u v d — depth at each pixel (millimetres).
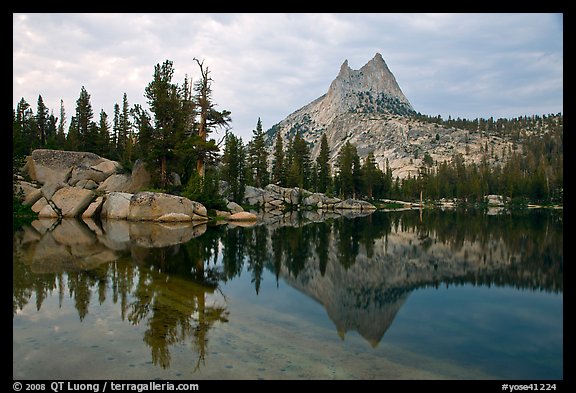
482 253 21859
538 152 186375
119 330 8453
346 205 93688
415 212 80500
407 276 15773
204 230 33094
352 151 106938
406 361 7344
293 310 10648
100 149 64938
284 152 107062
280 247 24062
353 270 16953
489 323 9789
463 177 142625
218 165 51094
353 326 9367
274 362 7047
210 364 6875
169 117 44312
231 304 10984
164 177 44562
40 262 16250
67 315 9391
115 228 31500
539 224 43406
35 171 43938
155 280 13445
